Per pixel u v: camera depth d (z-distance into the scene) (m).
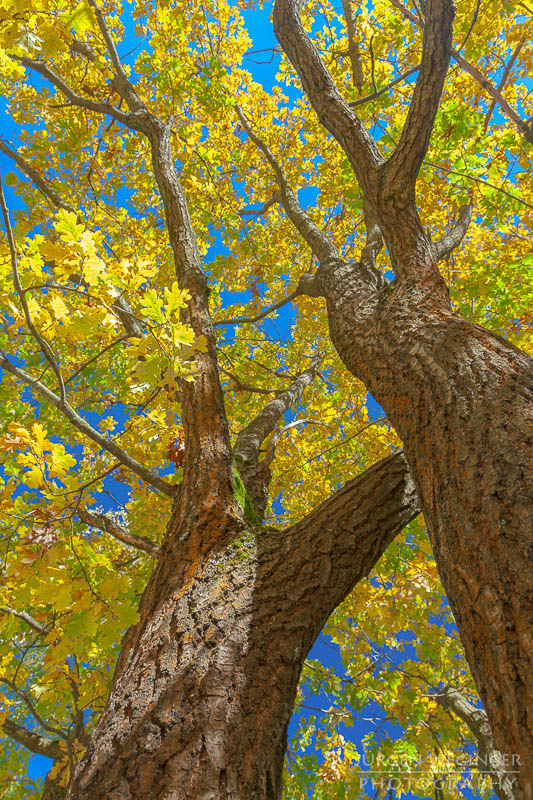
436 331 1.89
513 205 3.59
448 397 1.55
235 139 5.94
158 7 4.50
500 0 2.66
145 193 5.77
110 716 1.32
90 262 1.61
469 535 1.19
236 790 1.11
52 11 1.37
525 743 0.84
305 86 3.17
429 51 2.40
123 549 4.27
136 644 1.56
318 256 3.89
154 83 4.58
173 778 1.10
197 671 1.36
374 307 2.53
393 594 4.26
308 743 4.51
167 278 4.84
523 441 1.27
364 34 4.54
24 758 5.59
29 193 4.79
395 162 2.57
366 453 5.87
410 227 2.54
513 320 4.62
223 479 2.13
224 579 1.69
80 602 1.56
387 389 1.91
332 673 4.68
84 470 4.80
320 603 1.65
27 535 1.64
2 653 3.42
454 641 5.45
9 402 4.57
